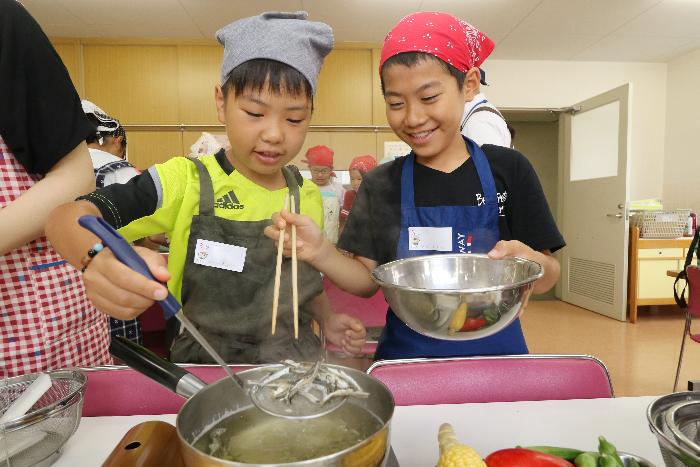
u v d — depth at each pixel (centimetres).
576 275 462
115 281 45
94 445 61
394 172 108
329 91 448
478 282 80
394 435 62
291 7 365
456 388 78
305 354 91
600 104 418
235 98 80
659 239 389
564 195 482
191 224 93
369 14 379
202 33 421
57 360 89
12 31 74
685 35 415
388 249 104
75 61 431
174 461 48
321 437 45
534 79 490
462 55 88
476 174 102
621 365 288
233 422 49
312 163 305
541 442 60
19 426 51
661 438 42
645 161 495
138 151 444
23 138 76
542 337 351
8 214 72
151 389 75
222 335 91
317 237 85
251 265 95
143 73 437
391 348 105
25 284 84
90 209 62
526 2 350
